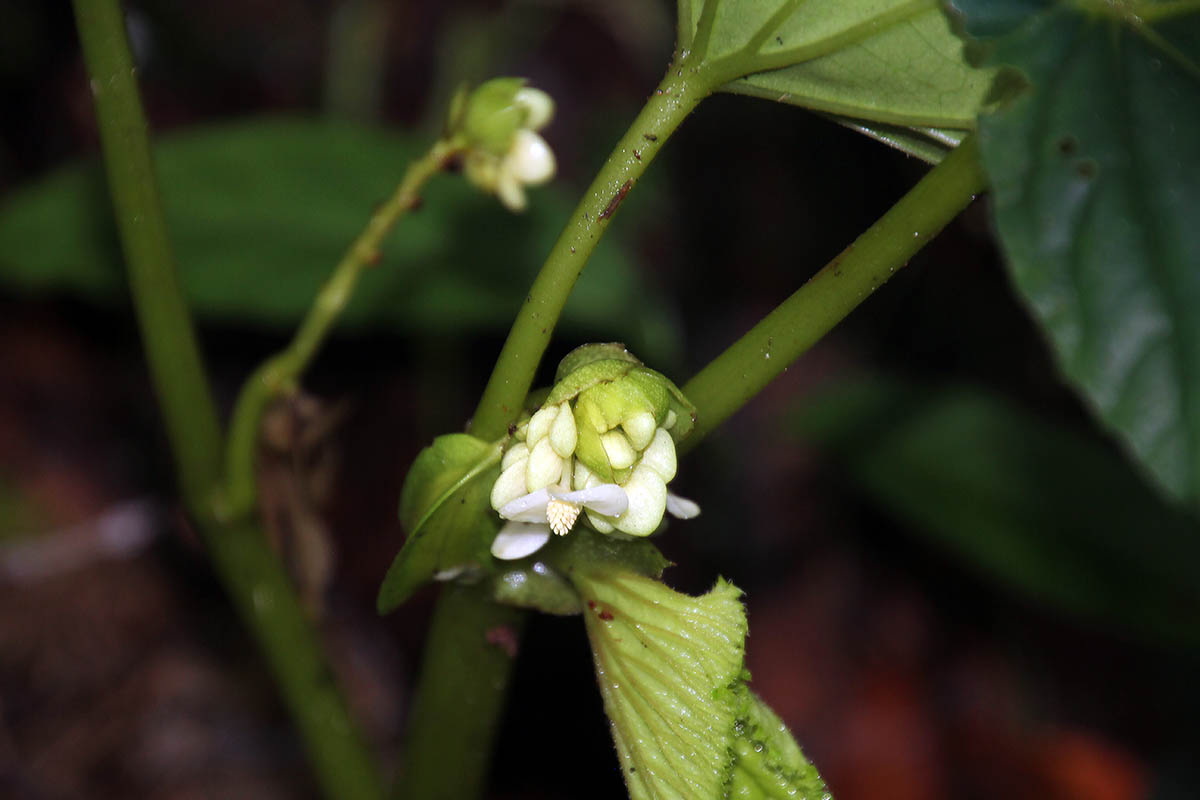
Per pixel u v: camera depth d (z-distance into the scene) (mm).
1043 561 771
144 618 875
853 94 478
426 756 523
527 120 507
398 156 693
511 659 511
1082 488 780
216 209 661
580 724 885
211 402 531
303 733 560
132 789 818
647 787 477
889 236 469
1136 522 763
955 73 470
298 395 544
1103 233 427
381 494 946
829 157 1067
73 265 680
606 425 458
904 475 820
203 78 1013
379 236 521
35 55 964
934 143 483
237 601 549
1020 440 808
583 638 899
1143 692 993
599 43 1067
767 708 479
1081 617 815
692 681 472
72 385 931
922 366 1078
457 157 512
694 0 469
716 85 470
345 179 681
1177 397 421
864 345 1093
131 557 891
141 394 937
